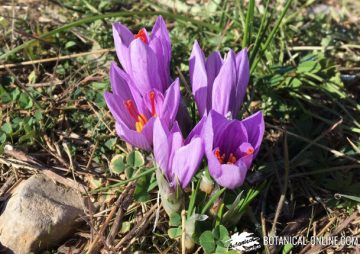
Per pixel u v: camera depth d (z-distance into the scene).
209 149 0.24
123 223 0.31
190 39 0.44
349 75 0.43
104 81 0.40
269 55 0.42
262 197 0.33
